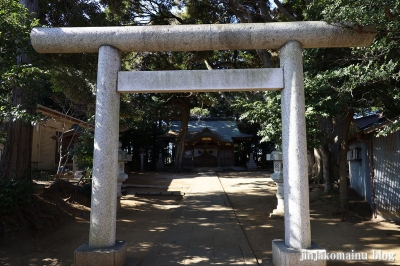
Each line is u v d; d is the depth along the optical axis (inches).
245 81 177.2
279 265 164.1
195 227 283.6
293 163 167.6
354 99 300.2
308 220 165.9
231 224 296.2
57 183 366.9
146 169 1224.2
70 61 327.0
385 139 333.1
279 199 345.4
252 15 500.1
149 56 610.9
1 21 196.4
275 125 305.4
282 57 180.7
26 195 261.4
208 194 526.3
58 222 287.3
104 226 168.4
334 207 375.2
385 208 325.4
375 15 163.9
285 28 176.7
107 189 170.6
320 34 176.4
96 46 182.9
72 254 214.1
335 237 257.8
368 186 368.2
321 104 265.9
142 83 179.9
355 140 393.1
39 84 216.4
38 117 190.9
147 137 1147.9
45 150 682.8
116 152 178.2
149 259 190.2
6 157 276.7
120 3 398.6
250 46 183.5
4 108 193.8
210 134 1208.8
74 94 366.6
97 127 174.4
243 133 1290.6
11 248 220.7
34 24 211.2
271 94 315.9
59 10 329.4
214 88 177.3
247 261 186.4
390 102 284.7
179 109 1164.5
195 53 581.0
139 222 318.3
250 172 1062.4
